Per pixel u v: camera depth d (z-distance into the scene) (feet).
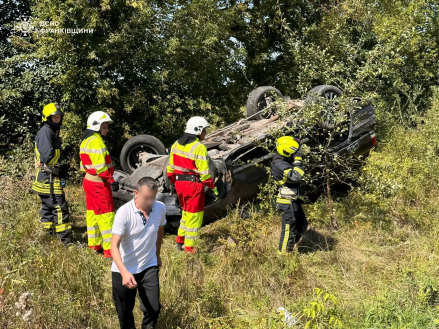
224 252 16.89
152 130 34.58
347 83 20.27
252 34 42.22
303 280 15.96
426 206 22.41
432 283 14.65
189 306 13.60
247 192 21.49
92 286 14.60
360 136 24.63
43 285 13.89
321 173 22.66
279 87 42.47
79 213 24.98
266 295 14.84
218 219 21.33
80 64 31.27
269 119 24.38
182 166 18.44
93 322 13.14
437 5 44.27
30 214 21.17
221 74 38.24
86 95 31.30
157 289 11.62
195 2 35.12
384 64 20.25
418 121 35.88
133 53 32.45
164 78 33.24
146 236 11.39
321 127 21.44
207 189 19.65
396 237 19.67
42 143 19.07
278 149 17.80
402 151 28.48
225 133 24.58
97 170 17.72
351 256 18.15
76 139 30.81
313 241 19.69
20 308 12.14
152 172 22.24
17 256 15.40
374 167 23.13
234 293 15.07
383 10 41.14
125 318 11.92
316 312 12.80
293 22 41.68
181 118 36.09
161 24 33.81
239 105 39.17
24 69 32.83
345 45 23.49
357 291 15.60
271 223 20.43
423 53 42.52
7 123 31.76
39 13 29.89
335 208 22.56
